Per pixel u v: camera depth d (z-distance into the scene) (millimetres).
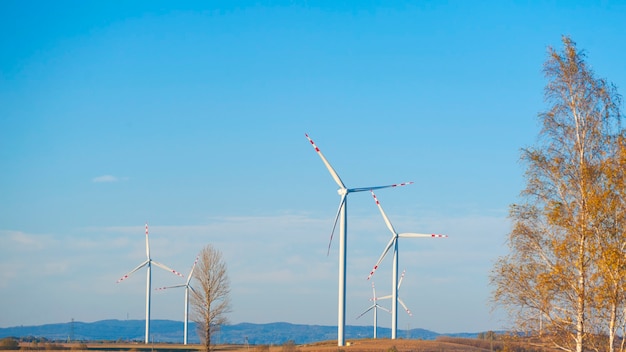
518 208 47688
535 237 46906
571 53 48062
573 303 45906
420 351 115688
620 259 43688
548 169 47219
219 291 113125
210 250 113938
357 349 114938
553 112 48000
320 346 137375
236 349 168750
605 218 45531
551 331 45938
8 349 170000
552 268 46094
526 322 46719
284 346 135375
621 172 45688
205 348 112000
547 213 46406
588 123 47312
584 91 47469
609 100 47281
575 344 45688
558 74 48062
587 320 45281
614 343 45938
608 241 45562
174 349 172250
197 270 113312
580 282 45438
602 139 47062
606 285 43844
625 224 45125
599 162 46812
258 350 142875
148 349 171125
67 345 185625
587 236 45281
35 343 188375
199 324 112750
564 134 47625
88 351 164875
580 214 46250
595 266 45031
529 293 46312
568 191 46875
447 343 129375
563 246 45312
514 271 46875
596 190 45906
